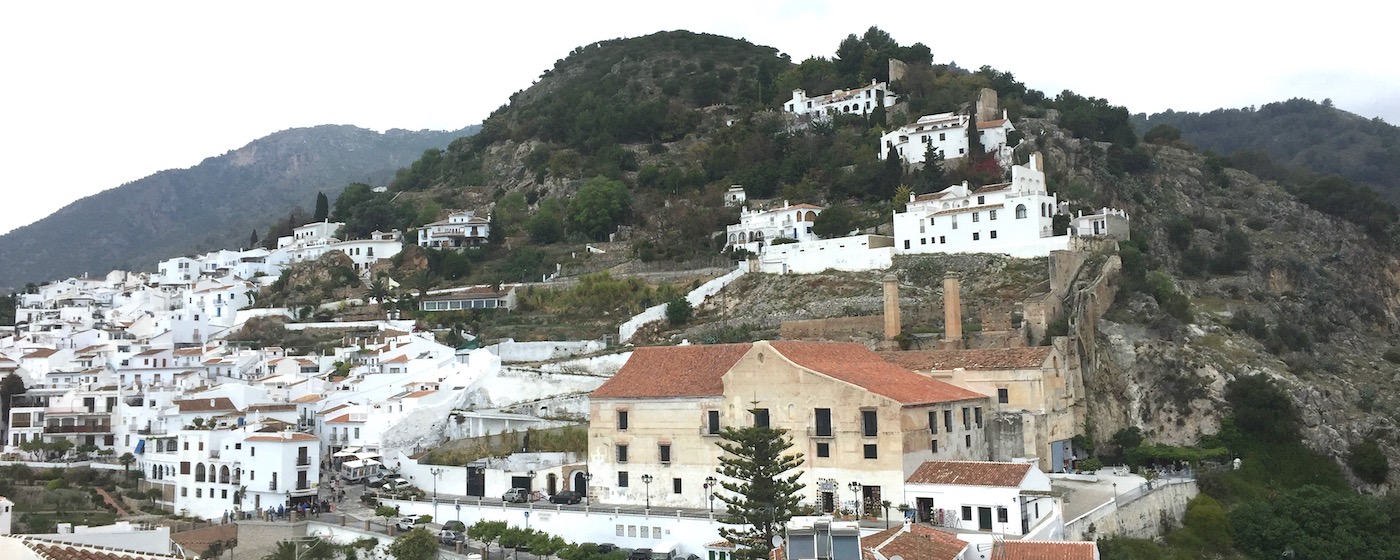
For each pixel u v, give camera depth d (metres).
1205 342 137.38
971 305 152.12
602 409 108.38
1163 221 187.25
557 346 166.25
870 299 161.12
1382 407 137.50
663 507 102.81
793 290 173.25
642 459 105.50
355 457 133.38
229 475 121.88
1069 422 119.00
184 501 126.00
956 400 102.56
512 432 128.75
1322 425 127.50
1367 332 175.50
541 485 113.69
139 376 174.62
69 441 146.62
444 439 137.00
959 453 102.81
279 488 116.62
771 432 82.25
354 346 187.12
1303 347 152.75
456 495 117.69
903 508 91.31
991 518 87.38
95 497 129.25
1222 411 127.69
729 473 84.50
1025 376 111.50
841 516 90.62
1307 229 196.38
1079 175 198.00
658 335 171.38
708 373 106.44
